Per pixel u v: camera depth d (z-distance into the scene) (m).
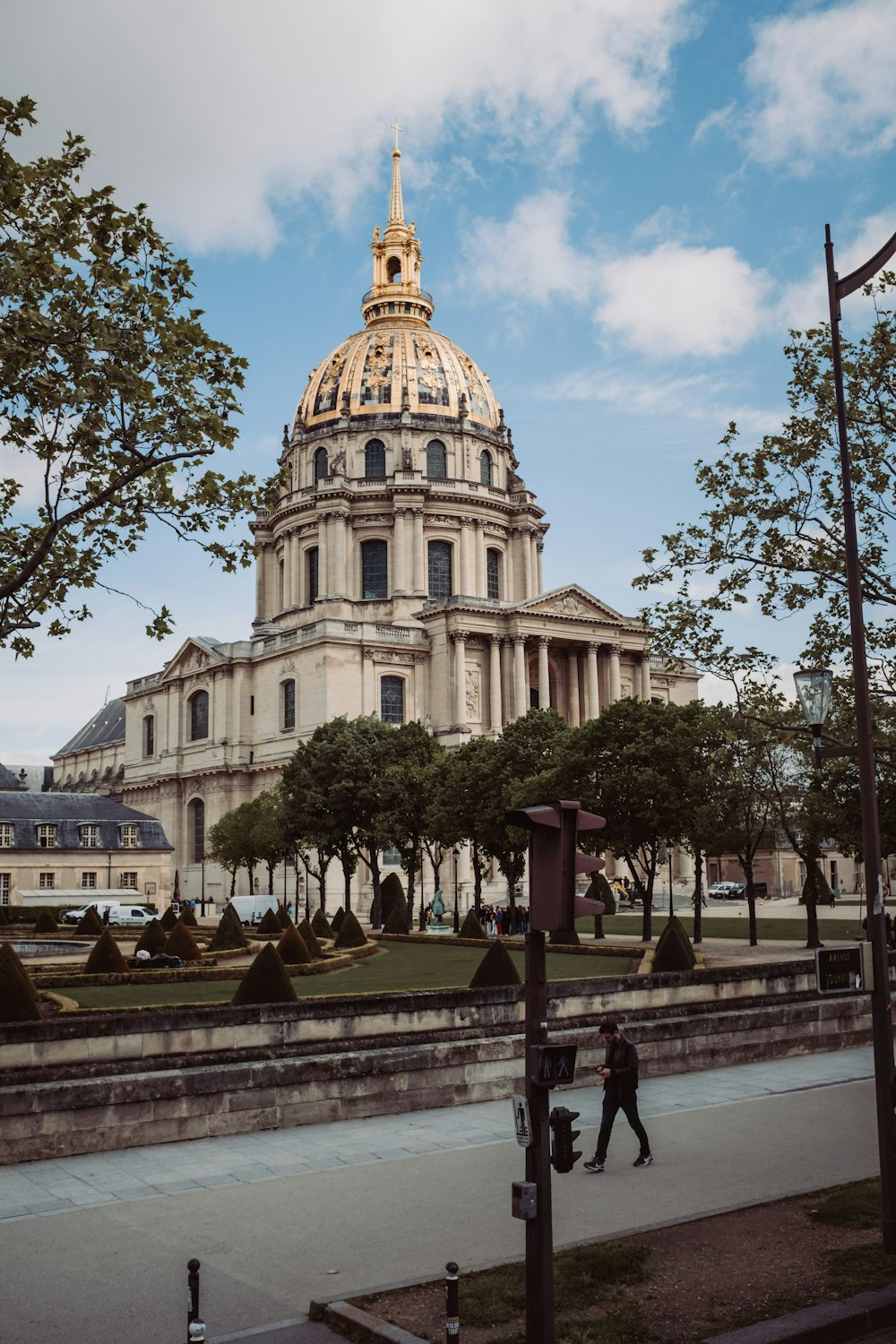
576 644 133.62
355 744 97.31
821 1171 18.78
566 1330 12.09
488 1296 12.91
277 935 76.38
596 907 11.56
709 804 61.53
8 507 27.45
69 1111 20.81
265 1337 12.26
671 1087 27.28
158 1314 12.96
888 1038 15.15
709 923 87.50
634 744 66.25
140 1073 22.25
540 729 84.50
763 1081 27.81
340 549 144.38
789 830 64.25
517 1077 26.59
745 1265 13.92
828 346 28.36
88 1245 15.51
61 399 22.73
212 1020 25.67
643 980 32.62
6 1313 13.02
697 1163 19.48
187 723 149.88
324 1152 20.95
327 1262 14.66
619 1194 17.58
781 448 27.92
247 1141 21.94
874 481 27.55
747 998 32.16
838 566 27.34
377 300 163.62
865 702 16.86
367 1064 24.36
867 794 16.53
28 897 108.06
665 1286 13.30
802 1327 11.93
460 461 149.62
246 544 26.36
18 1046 23.33
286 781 99.81
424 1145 21.53
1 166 22.45
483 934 71.62
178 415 24.44
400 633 130.50
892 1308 12.64
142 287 24.56
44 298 23.53
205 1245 15.41
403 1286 13.38
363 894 118.81
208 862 140.00
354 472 148.50
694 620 29.69
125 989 41.72
